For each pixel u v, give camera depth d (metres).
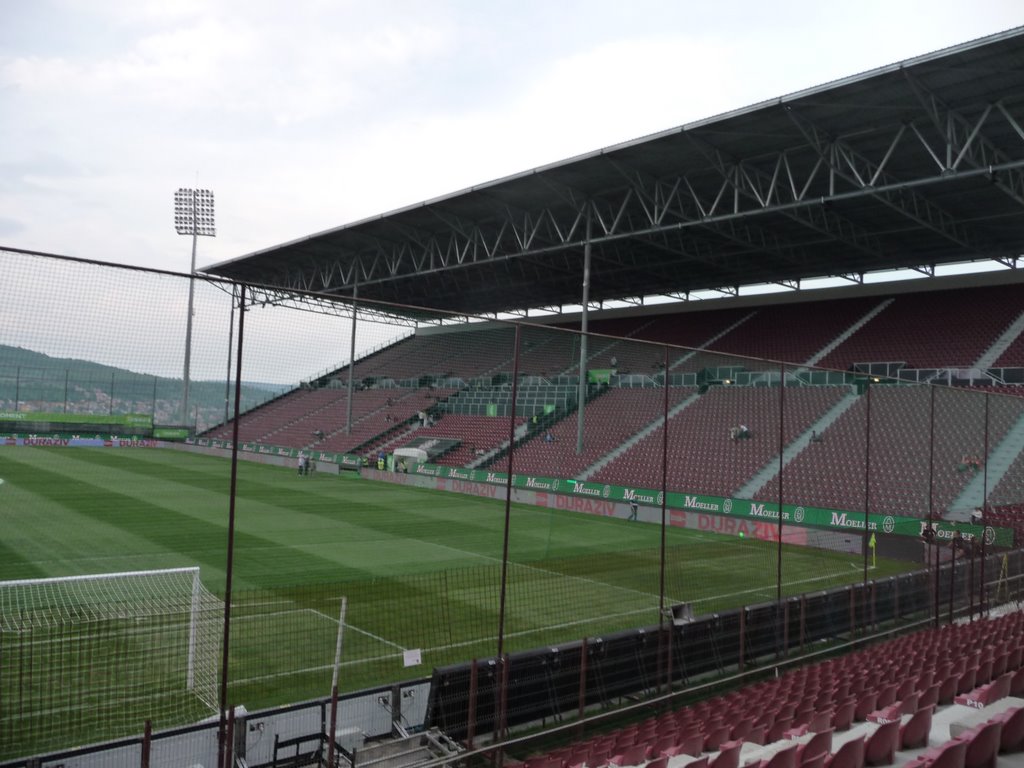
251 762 8.12
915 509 25.48
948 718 8.73
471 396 43.69
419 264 43.03
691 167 27.44
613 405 39.03
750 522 27.23
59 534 22.17
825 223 31.17
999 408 29.62
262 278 48.28
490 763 8.91
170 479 34.41
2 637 11.92
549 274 44.47
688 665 11.77
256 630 13.17
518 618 14.92
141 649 11.70
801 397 34.16
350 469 40.00
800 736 8.07
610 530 27.41
